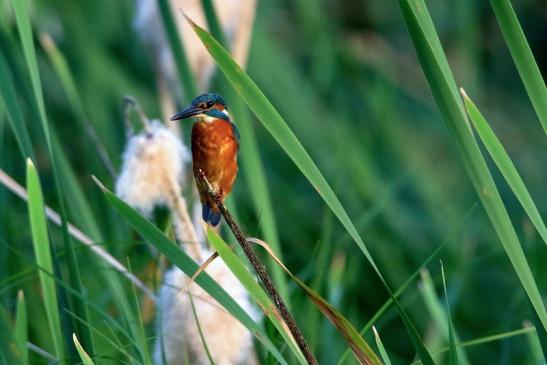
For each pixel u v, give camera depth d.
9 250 9.48
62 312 6.52
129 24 13.94
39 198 6.00
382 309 6.68
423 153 14.21
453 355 5.41
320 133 13.67
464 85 15.47
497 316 11.66
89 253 9.02
